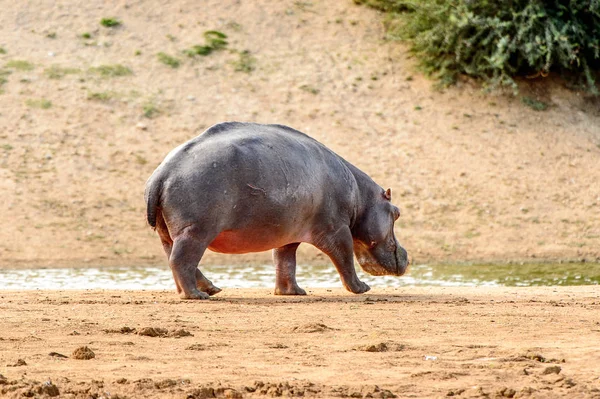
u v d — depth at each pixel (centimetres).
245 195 4378
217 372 2638
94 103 9394
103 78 9794
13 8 10750
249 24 10969
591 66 10994
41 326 3375
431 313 3906
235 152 4378
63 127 8981
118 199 8100
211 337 3228
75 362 2752
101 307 3994
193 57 10312
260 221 4453
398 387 2477
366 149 9256
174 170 4344
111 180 8350
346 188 4884
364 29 11144
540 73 10662
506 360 2823
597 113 10388
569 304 4300
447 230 8119
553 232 8194
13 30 10394
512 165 9250
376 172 8912
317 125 9550
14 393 2317
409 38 10894
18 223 7569
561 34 10431
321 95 10006
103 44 10338
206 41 10588
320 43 10831
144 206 8056
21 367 2656
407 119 9806
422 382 2544
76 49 10212
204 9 11106
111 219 7812
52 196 8006
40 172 8319
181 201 4303
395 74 10506
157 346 3038
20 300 4250
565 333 3359
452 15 10375
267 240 4534
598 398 2389
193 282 4378
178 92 9769
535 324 3572
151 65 10106
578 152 9625
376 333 3300
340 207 4850
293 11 11281
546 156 9475
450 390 2450
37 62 9900
